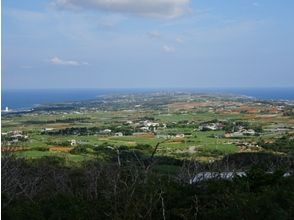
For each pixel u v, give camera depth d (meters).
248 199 4.70
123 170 5.54
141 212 4.85
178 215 4.79
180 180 5.70
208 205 4.95
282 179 5.48
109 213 4.75
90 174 5.55
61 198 5.00
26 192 5.28
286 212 4.49
